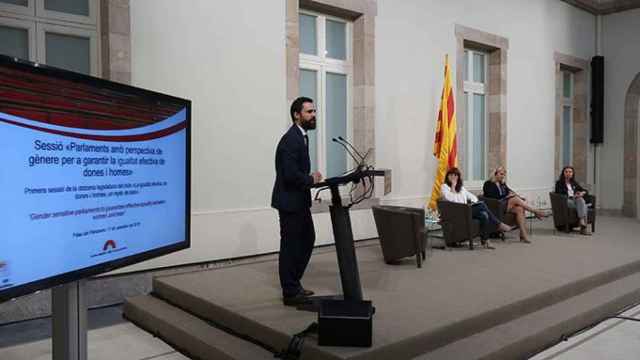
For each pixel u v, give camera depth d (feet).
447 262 17.69
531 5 30.58
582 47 34.81
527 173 30.68
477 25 27.04
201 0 16.74
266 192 18.47
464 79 28.04
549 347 12.12
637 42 34.06
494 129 28.86
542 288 13.99
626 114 34.63
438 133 23.85
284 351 10.01
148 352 11.96
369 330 9.58
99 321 14.06
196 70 16.67
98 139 7.63
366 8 21.80
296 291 12.17
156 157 8.95
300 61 20.81
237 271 16.06
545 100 31.83
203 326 12.25
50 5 14.94
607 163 35.63
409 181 23.89
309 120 12.23
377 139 22.52
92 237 7.55
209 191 17.01
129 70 15.24
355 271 10.73
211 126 17.03
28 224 6.52
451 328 10.93
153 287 15.12
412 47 23.85
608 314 14.44
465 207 19.90
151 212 8.85
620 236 24.13
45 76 6.71
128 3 15.19
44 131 6.72
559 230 25.86
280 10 18.80
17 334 12.79
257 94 18.17
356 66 22.17
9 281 6.27
